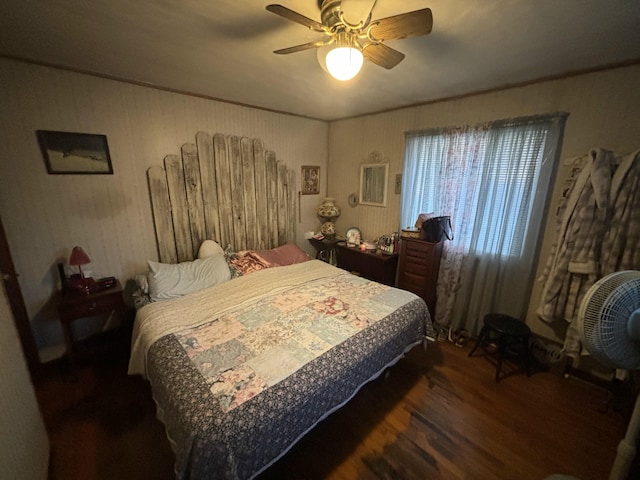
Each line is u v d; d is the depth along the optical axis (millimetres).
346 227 3807
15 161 1883
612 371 1948
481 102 2393
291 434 1240
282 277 2578
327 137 3807
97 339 2334
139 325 1847
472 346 2549
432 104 2719
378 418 1738
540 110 2109
